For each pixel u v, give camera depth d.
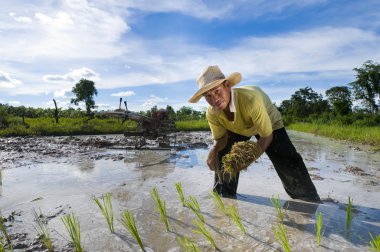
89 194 4.98
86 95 59.81
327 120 32.53
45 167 7.56
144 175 6.55
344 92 59.91
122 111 12.38
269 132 3.57
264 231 3.38
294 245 3.03
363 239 3.15
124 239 3.23
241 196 4.80
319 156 9.82
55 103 23.80
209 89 3.24
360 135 15.82
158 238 3.24
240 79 3.37
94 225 3.62
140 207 4.27
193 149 11.91
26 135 18.47
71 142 13.96
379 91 47.72
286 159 4.36
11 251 2.94
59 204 4.47
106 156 9.48
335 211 4.06
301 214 3.93
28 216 3.99
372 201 4.57
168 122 12.72
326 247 2.97
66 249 3.04
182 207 4.25
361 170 7.19
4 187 5.53
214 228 3.48
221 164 4.58
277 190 5.21
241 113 3.67
